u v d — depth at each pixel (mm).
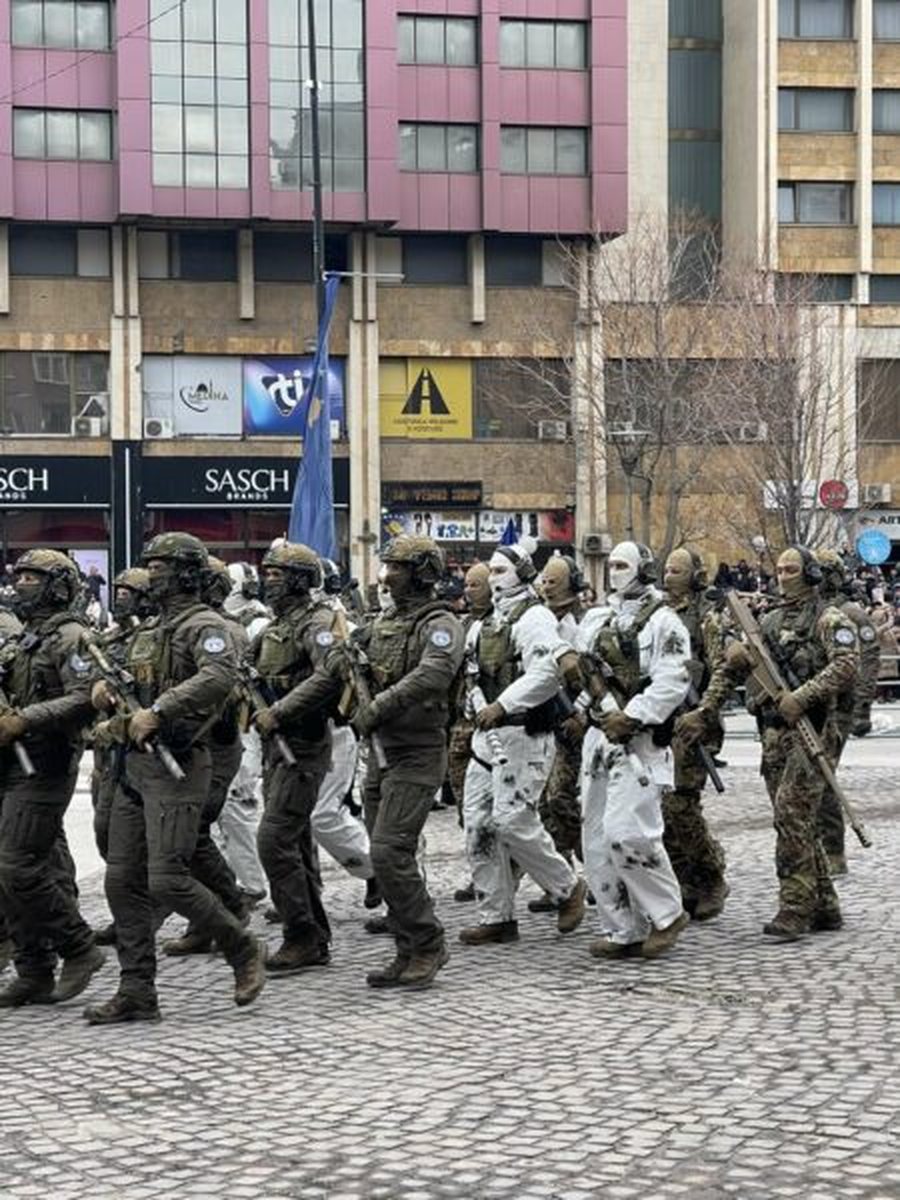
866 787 16922
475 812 9898
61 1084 7098
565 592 11008
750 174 50125
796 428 40688
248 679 8977
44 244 44438
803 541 40031
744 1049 7320
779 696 9648
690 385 42281
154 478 44750
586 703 9789
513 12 45875
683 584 11312
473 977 9016
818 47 49906
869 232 49719
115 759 8227
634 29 50812
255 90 43562
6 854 8461
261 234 45500
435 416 46469
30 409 44438
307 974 9258
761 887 11445
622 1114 6434
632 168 50812
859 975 8695
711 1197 5539
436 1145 6133
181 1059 7465
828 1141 6066
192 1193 5711
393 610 9000
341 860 10664
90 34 43688
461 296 46406
